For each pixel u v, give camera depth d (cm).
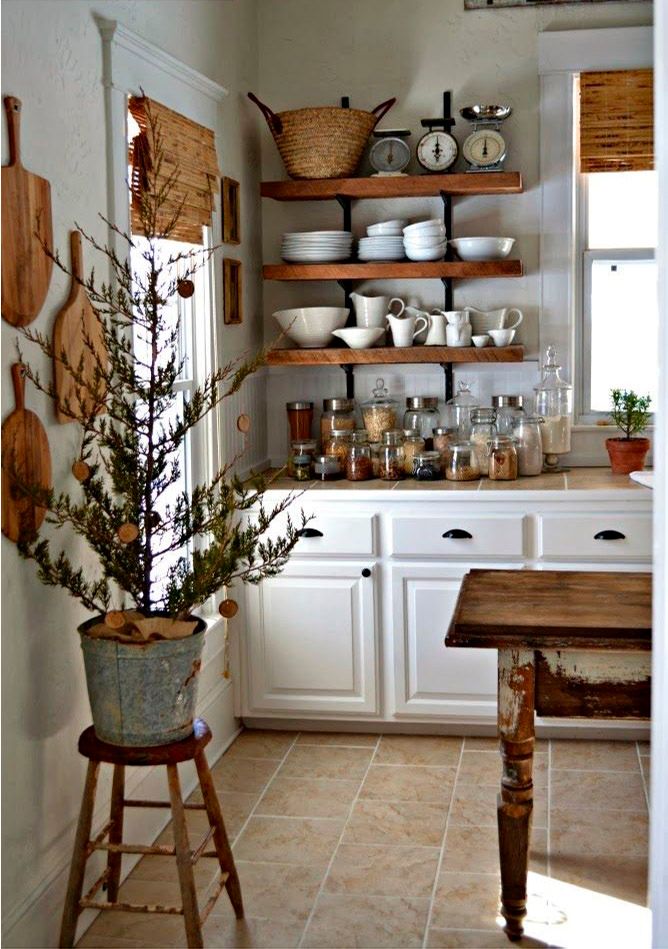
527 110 465
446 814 367
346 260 466
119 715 272
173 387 379
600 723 426
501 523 418
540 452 450
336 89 478
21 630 270
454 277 456
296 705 438
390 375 485
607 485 423
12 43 262
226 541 282
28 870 275
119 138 322
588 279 472
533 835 350
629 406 450
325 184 457
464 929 299
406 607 428
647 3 451
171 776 274
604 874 325
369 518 425
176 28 377
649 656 278
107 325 315
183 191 369
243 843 351
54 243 285
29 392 271
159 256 371
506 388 478
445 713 430
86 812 278
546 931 296
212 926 303
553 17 459
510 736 287
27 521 267
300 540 429
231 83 441
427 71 471
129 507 279
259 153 482
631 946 288
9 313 259
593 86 454
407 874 329
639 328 472
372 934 297
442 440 462
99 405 295
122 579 279
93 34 309
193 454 405
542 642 274
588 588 313
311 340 467
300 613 433
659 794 171
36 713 279
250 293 470
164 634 274
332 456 455
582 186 469
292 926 302
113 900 305
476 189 451
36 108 274
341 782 395
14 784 267
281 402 494
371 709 434
